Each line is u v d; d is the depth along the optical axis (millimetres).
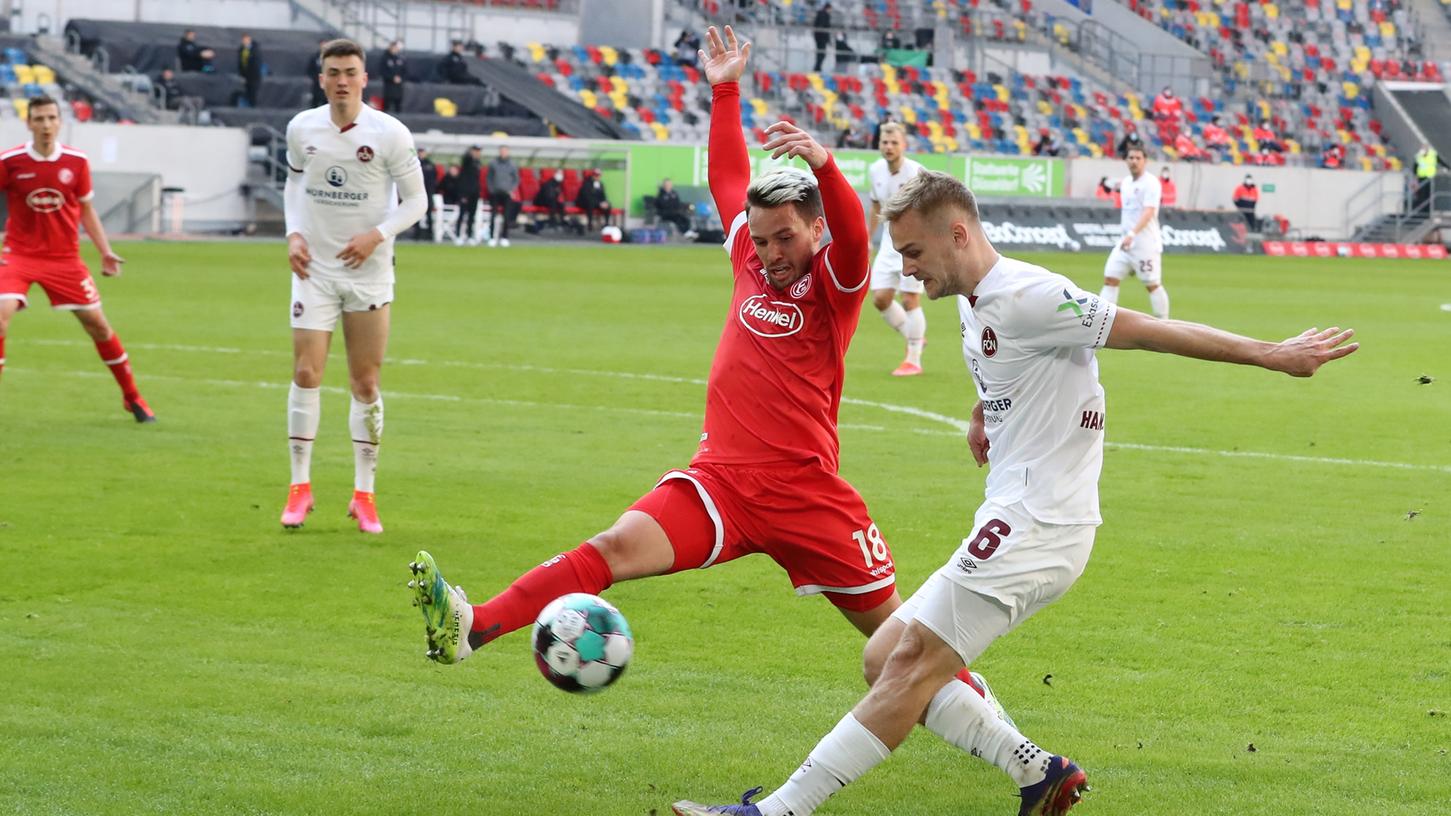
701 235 62625
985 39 79562
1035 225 64188
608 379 22641
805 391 7781
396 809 7125
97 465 15430
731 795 7406
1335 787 7574
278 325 28656
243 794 7246
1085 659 9672
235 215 57625
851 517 7859
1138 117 78188
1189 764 7875
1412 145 82188
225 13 65250
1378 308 39031
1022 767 6910
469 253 53125
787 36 74750
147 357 24062
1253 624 10484
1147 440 18219
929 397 21516
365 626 10109
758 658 9617
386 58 60250
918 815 7273
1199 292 44125
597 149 61750
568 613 7160
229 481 14797
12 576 11125
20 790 7211
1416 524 13680
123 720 8219
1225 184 72688
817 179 7547
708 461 7875
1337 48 87375
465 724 8312
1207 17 86250
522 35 71125
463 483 14945
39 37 59781
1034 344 6641
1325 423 19766
